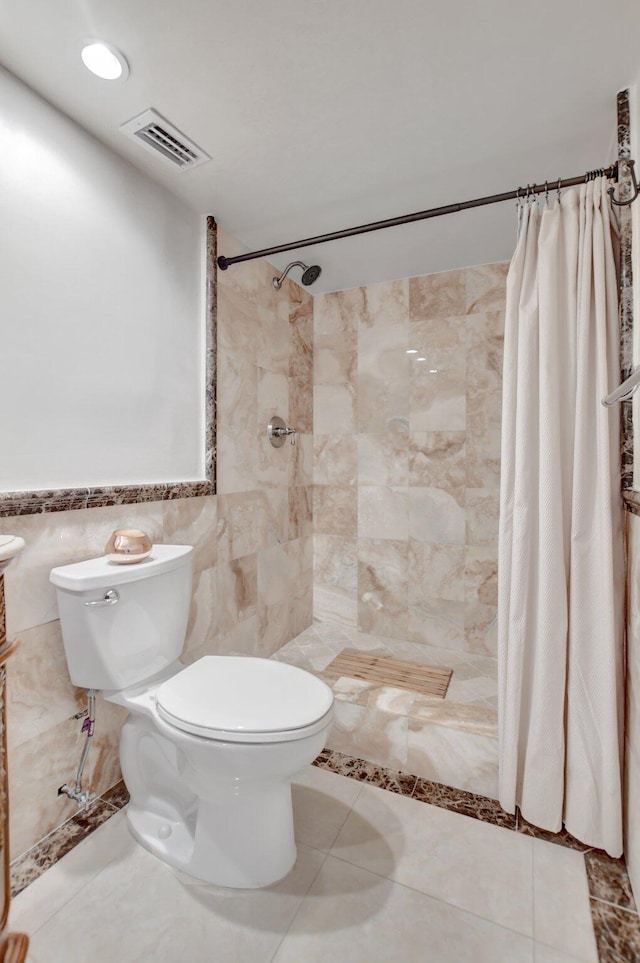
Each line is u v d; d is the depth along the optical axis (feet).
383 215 5.94
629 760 3.79
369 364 8.27
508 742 4.37
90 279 4.36
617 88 3.86
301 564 8.43
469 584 7.58
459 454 7.62
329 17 3.27
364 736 5.31
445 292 7.64
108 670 3.85
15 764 3.72
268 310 7.22
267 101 4.01
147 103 4.00
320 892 3.60
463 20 3.30
